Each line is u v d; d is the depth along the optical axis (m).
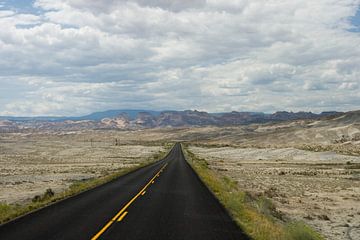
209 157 116.19
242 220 17.25
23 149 158.38
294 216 25.03
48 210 19.09
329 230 21.14
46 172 59.84
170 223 15.94
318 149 126.94
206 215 18.17
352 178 52.50
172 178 41.28
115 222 15.86
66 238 12.83
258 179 50.69
